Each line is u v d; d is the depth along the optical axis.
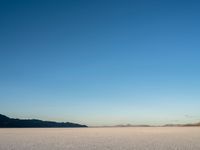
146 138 42.66
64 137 45.44
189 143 32.69
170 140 37.94
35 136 48.47
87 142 34.31
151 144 31.61
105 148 27.23
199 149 26.30
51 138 42.56
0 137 45.06
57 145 30.19
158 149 26.53
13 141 35.75
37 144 31.39
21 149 26.33
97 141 36.00
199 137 44.94
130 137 45.59
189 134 56.16
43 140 37.81
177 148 27.25
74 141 35.97
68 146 29.06
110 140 37.97
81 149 26.31
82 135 52.75
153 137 45.47
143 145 30.41
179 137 45.19
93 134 57.56
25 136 48.38
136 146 29.27
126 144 31.58
